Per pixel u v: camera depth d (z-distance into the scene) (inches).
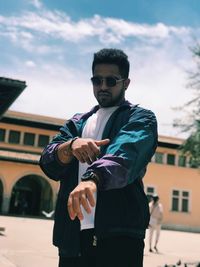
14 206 1612.9
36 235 676.7
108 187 59.4
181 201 1700.3
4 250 441.7
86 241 68.9
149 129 67.1
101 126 74.1
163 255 552.1
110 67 73.9
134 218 67.8
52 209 1503.4
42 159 74.7
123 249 66.6
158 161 1707.7
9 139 1549.0
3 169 1499.8
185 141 721.0
